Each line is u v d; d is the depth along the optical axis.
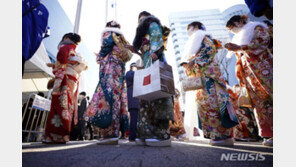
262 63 1.74
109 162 0.72
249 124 3.37
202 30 2.21
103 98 1.79
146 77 1.45
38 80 5.49
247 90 1.90
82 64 2.19
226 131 1.69
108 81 1.87
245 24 2.02
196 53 2.02
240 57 2.06
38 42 1.61
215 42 2.22
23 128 3.18
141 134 1.67
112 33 2.06
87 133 6.49
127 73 2.94
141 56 1.93
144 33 1.79
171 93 1.41
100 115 1.71
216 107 1.78
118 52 2.05
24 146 1.41
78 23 4.99
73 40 2.27
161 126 1.57
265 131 1.66
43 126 3.41
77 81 2.23
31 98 3.39
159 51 1.55
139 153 1.00
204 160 0.77
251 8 1.46
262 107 1.73
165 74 1.42
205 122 1.85
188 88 1.91
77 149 1.20
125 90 2.76
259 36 1.75
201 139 3.07
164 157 0.85
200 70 1.97
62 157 0.81
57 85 1.85
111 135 1.73
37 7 1.64
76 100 2.26
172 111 1.58
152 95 1.45
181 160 0.77
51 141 1.75
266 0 1.35
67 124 1.83
